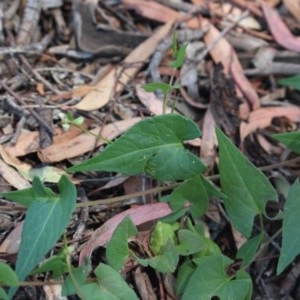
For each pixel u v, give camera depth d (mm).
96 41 582
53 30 594
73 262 461
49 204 422
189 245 453
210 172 516
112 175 499
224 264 443
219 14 625
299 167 534
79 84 557
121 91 552
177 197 467
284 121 565
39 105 528
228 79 578
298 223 440
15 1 597
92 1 597
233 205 459
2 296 415
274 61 606
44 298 446
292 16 646
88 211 480
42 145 504
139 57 577
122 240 433
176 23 606
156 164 454
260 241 460
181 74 572
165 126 445
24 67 558
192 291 435
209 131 537
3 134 511
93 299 423
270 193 448
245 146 542
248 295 441
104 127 521
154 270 470
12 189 483
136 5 614
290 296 485
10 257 458
